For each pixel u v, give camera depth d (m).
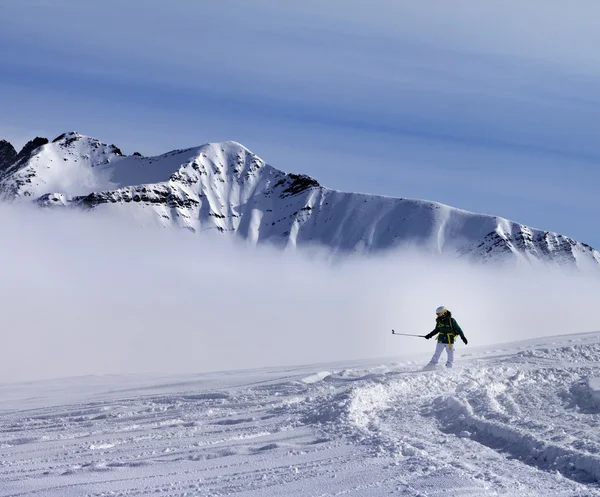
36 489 6.58
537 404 10.49
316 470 6.94
